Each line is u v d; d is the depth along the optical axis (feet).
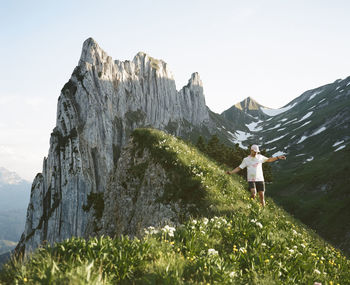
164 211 44.75
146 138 71.72
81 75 587.68
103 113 579.89
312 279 17.22
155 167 57.36
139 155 69.67
